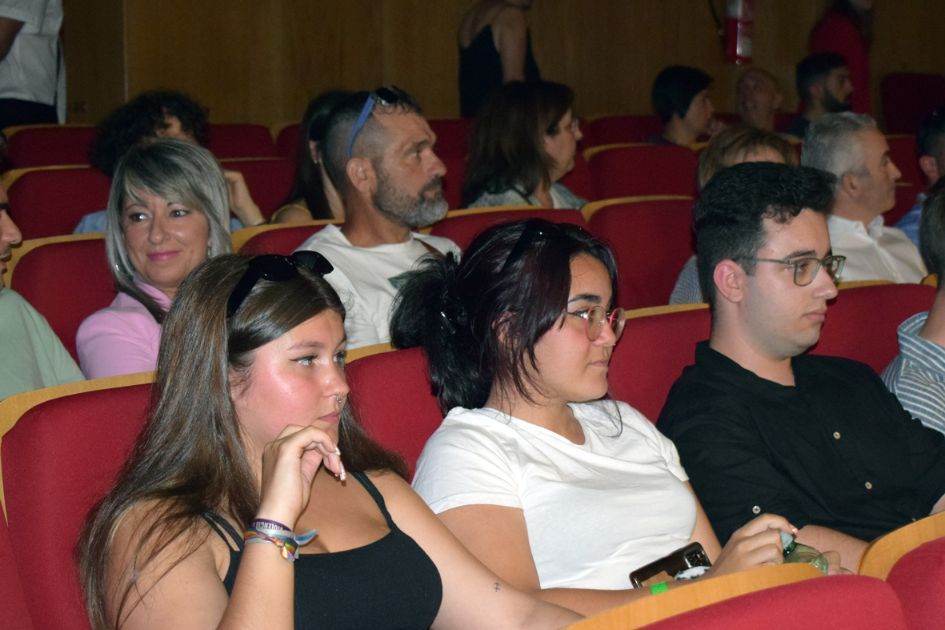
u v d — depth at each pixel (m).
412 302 2.03
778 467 2.22
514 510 1.82
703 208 2.29
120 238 2.54
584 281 1.86
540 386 1.89
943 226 2.44
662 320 2.38
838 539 2.11
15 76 5.13
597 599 1.72
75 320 2.71
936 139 4.41
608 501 1.88
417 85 7.77
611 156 4.71
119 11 6.56
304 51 7.28
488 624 1.69
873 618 1.10
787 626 1.06
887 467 2.30
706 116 5.93
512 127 3.94
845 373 2.38
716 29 8.87
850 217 3.61
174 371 1.56
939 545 1.23
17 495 1.64
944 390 2.46
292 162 4.47
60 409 1.67
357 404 1.95
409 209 2.88
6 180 3.66
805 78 6.41
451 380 1.97
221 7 6.93
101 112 6.70
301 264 1.62
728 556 1.71
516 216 3.22
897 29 9.42
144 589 1.45
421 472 1.87
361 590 1.58
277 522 1.43
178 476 1.54
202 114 3.89
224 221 2.59
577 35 8.33
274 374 1.55
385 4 7.58
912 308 2.72
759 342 2.26
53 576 1.63
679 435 2.20
